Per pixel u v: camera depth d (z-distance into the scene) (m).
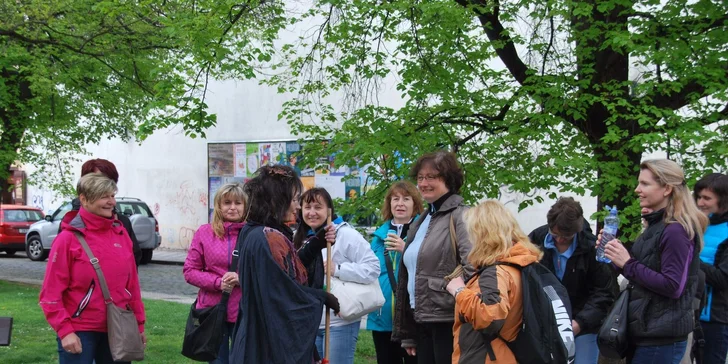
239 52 8.22
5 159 14.02
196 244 5.33
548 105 7.30
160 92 7.84
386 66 8.62
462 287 3.82
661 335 3.98
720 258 4.84
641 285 4.03
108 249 4.51
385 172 7.79
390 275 5.57
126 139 17.12
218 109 23.41
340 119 9.20
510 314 3.67
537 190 7.64
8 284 14.15
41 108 14.69
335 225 5.33
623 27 7.22
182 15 8.06
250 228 3.75
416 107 8.02
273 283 3.59
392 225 5.76
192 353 5.09
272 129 22.39
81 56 13.44
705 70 6.84
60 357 4.48
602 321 4.87
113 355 4.39
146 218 20.61
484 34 8.78
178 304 11.66
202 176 23.95
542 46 8.02
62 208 21.80
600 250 4.43
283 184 3.81
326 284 4.58
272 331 3.55
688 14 7.36
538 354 3.60
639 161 7.38
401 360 5.75
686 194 4.07
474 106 8.13
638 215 6.60
